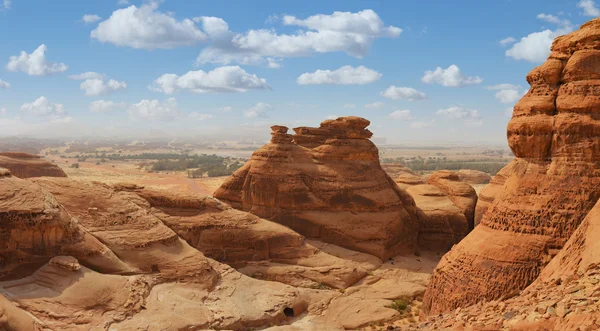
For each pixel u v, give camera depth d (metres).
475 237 20.14
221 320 24.06
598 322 9.64
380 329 24.31
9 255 22.52
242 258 33.25
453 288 19.44
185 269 27.02
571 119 18.62
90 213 27.53
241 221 34.38
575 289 12.02
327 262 33.25
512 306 13.74
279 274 32.00
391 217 38.88
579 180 18.28
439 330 14.40
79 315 20.89
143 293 23.80
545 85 19.94
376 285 32.25
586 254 14.50
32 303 20.61
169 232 28.86
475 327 12.91
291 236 34.62
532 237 18.33
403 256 38.75
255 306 26.41
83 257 24.20
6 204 22.75
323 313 27.44
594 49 18.78
